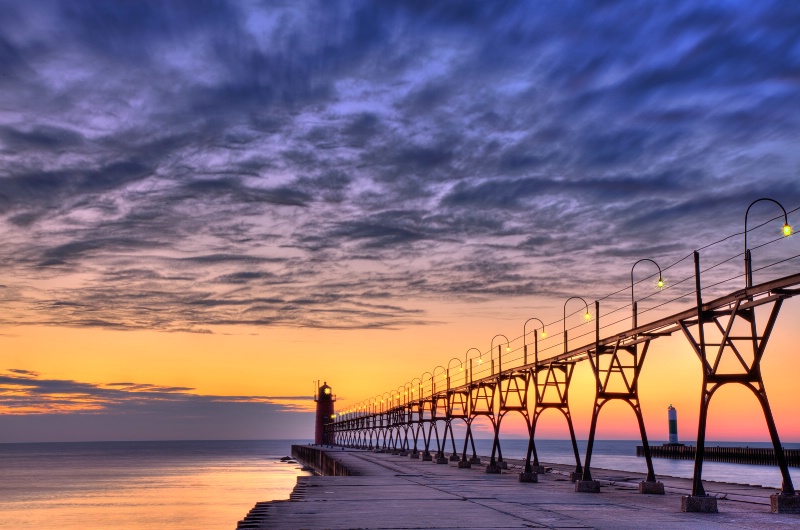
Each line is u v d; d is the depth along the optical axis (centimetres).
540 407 4731
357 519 2523
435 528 2292
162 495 9938
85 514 7688
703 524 2392
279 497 9538
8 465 19475
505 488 4078
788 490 2738
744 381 2773
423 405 10144
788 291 2558
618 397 3800
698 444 2827
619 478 4856
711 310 2894
